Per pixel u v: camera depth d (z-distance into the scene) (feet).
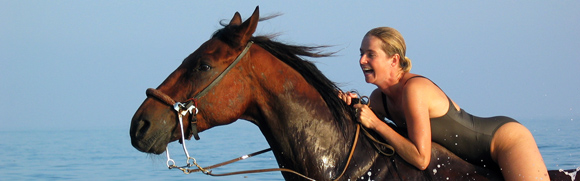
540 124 188.96
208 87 14.76
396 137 15.25
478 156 15.75
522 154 15.14
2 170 53.11
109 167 53.52
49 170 52.65
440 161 15.56
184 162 55.98
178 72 15.07
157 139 14.66
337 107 15.80
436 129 15.56
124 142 121.49
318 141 15.31
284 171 15.78
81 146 102.89
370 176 15.33
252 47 15.34
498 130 15.56
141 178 42.37
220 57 14.92
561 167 40.88
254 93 15.25
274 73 15.26
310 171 15.23
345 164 15.39
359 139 15.78
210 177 41.14
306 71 15.69
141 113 14.73
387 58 15.90
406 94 15.26
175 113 14.79
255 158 58.59
